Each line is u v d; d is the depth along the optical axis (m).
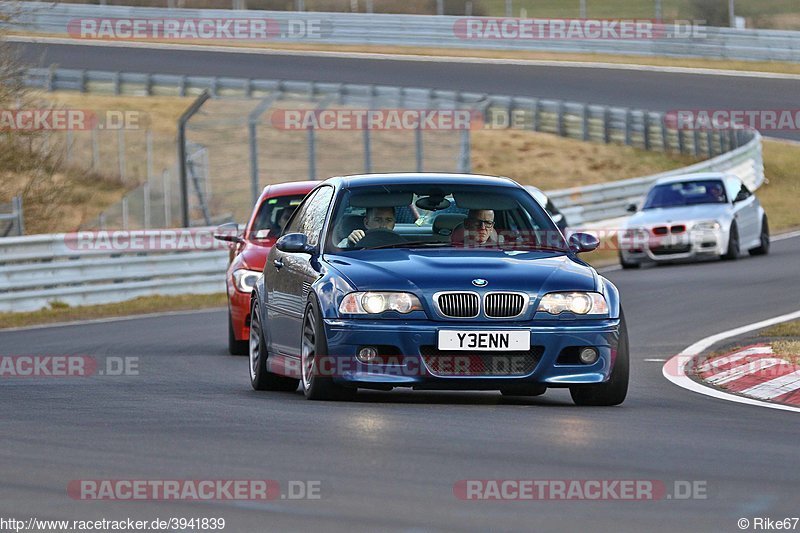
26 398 32.12
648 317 54.97
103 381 37.03
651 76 160.75
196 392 33.81
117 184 125.06
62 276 70.62
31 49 179.50
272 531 16.62
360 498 18.61
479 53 177.12
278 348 33.94
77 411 29.12
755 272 71.06
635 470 21.03
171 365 42.28
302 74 162.62
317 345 29.98
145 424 26.56
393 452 22.62
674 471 21.02
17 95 96.06
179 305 70.38
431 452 22.64
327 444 23.55
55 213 95.62
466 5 192.25
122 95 156.12
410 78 159.50
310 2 196.75
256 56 177.38
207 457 22.16
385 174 34.34
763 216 83.19
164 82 154.25
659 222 78.62
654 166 136.12
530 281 29.86
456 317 29.34
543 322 29.56
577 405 30.86
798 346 39.38
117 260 73.62
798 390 33.09
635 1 197.25
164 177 106.75
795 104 142.88
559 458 22.12
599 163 137.12
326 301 30.03
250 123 92.12
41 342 51.72
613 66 167.62
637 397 32.75
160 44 188.00
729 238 78.19
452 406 29.67
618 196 105.69
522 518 17.34
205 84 151.62
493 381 29.36
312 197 35.81
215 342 50.94
